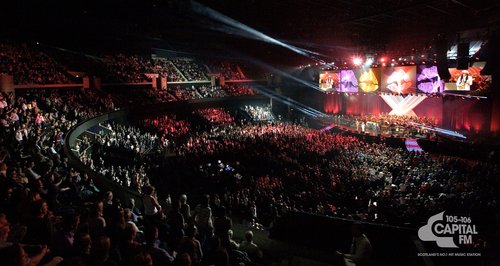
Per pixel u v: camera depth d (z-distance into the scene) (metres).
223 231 9.70
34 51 39.16
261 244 12.12
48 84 35.38
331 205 21.02
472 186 24.61
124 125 39.44
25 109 24.70
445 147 38.72
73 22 48.69
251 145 37.59
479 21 41.94
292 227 12.57
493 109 38.41
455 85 40.81
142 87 49.75
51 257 6.85
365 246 8.84
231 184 25.58
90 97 37.34
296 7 47.25
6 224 6.81
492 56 35.62
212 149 34.75
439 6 40.56
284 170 29.94
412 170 30.98
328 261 10.80
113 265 5.59
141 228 9.97
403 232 11.40
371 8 43.31
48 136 21.80
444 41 39.19
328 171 30.17
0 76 29.34
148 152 32.78
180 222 9.62
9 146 17.05
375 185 28.69
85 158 21.75
